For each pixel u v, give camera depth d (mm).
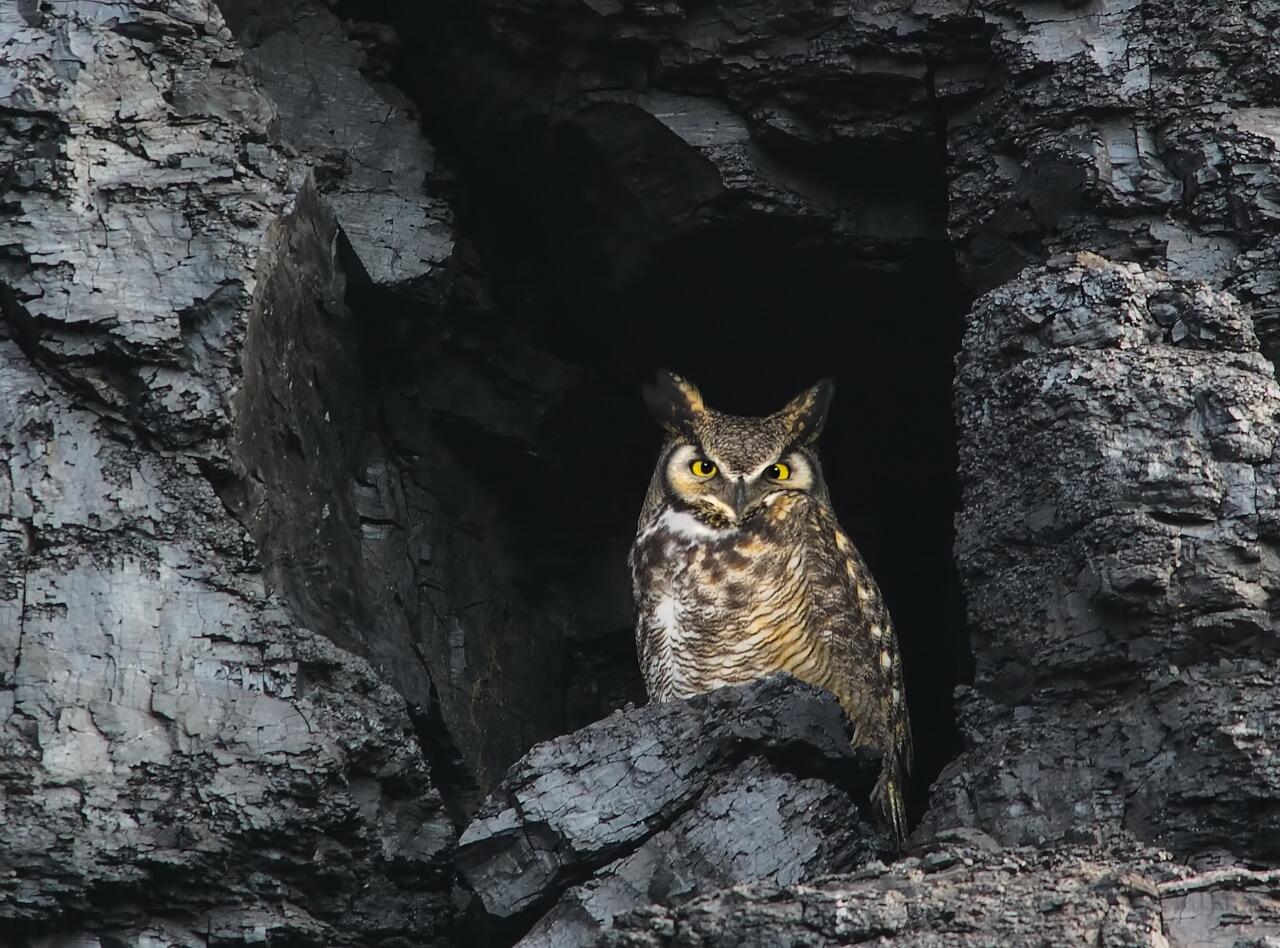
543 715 15391
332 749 10398
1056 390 10508
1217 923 8406
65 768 9891
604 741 10258
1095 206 11859
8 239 10922
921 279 14562
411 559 14086
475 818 10148
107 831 9844
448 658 14094
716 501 12648
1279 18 11773
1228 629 9711
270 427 11766
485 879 10008
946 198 14039
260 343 11414
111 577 10414
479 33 14328
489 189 15469
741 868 9734
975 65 13125
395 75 15062
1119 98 11977
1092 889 8531
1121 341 10547
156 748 10102
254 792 10148
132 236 11086
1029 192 12289
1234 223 11383
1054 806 9703
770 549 12500
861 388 16188
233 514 11031
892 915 8484
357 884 10688
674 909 8781
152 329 10805
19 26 11586
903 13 13188
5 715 9945
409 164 14250
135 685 10203
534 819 9961
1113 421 10281
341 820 10398
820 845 9898
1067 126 12133
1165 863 8844
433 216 14109
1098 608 10062
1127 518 9961
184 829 9969
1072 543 10250
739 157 13750
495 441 15242
